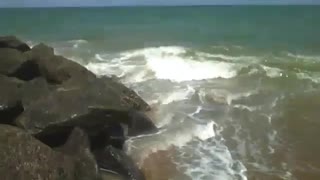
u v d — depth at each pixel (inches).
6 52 566.3
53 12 2373.3
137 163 367.6
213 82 620.1
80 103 390.3
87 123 378.3
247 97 550.9
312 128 449.1
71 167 287.4
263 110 503.8
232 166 361.7
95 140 383.9
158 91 574.2
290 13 1979.6
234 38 1101.7
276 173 349.1
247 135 431.2
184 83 613.9
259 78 639.1
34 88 435.8
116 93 438.6
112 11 2469.2
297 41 1045.2
